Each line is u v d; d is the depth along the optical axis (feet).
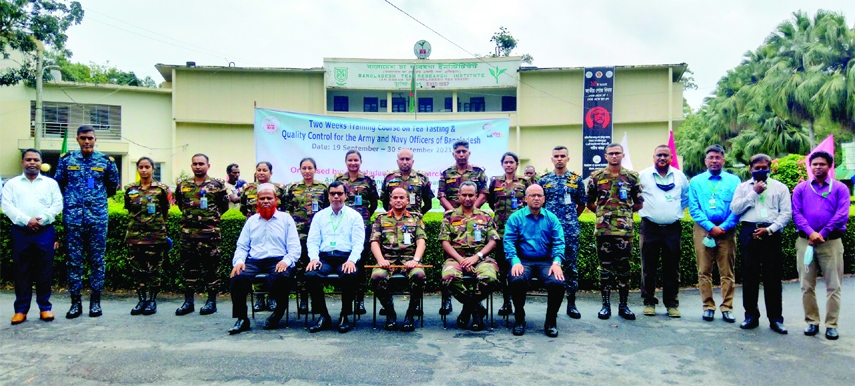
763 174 17.80
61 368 13.73
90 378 13.07
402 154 21.30
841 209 16.76
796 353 15.48
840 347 16.03
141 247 20.10
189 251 20.36
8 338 16.35
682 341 16.72
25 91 71.41
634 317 19.70
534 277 18.28
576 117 76.33
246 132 76.18
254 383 12.81
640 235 20.63
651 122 74.49
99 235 19.58
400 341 16.53
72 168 19.40
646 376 13.61
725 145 98.78
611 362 14.66
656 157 20.12
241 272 17.69
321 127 26.37
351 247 18.97
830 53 76.59
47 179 19.02
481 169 22.09
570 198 20.58
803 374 13.78
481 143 27.32
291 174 26.02
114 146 72.59
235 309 17.58
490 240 18.88
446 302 20.47
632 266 25.76
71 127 72.74
